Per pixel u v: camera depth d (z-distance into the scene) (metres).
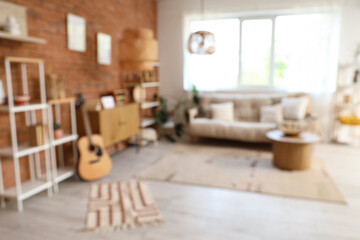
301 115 4.53
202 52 3.43
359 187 2.90
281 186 2.91
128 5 4.52
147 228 2.13
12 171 2.62
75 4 3.32
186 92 5.61
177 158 3.94
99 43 3.79
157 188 2.89
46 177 2.85
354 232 2.07
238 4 5.04
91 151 3.07
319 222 2.21
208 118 5.15
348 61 4.60
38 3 2.79
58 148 3.18
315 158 3.91
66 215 2.34
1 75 2.46
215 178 3.15
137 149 4.29
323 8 4.65
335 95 4.82
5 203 2.55
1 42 2.43
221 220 2.24
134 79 4.81
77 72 3.43
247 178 3.14
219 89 5.46
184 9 5.37
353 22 4.59
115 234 2.06
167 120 5.04
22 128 2.70
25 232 2.08
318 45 4.79
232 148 4.49
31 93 2.79
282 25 5.00
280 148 3.44
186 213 2.36
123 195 2.72
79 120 3.38
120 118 3.73
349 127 4.87
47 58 2.95
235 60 5.33
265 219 2.26
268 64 5.19
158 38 5.63
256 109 4.97
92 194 2.74
